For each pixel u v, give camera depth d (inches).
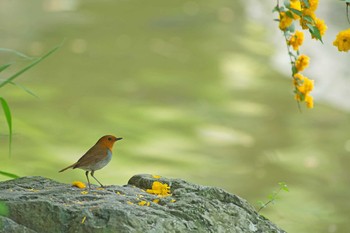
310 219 460.1
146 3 1057.5
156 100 708.0
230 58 847.1
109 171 534.3
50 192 241.6
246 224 236.7
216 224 231.1
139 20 980.6
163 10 1024.2
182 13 1008.9
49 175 519.5
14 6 1024.9
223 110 682.8
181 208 232.4
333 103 698.8
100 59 826.2
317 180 527.8
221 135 623.2
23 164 537.0
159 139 608.7
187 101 705.6
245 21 986.7
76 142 591.5
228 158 574.2
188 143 601.9
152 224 220.2
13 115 647.1
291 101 708.7
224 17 998.4
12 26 935.0
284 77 784.9
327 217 466.0
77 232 216.1
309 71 764.6
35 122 632.4
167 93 725.3
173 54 852.6
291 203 487.8
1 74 764.6
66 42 880.9
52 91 720.3
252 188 516.1
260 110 682.2
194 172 544.1
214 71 798.5
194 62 826.8
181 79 767.7
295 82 249.6
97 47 868.0
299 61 248.8
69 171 528.7
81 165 245.6
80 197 236.4
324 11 883.4
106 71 788.0
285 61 836.6
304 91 248.7
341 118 661.9
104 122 642.8
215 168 553.3
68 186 250.2
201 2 1064.2
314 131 631.8
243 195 503.5
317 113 672.4
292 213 471.2
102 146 247.4
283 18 242.5
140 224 217.8
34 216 221.0
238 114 673.6
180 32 937.5
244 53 865.5
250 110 683.4
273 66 820.0
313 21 239.0
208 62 828.0
